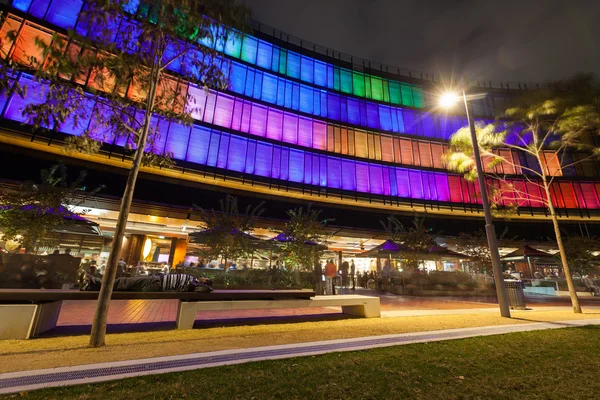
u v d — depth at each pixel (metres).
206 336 5.68
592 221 31.69
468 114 12.04
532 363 4.27
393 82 34.50
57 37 4.41
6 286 10.07
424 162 31.98
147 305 10.31
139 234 21.44
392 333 6.14
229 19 6.06
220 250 13.47
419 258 18.81
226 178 23.12
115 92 5.64
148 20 5.52
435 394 3.21
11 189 12.95
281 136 26.91
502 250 30.89
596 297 18.59
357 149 30.17
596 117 12.36
